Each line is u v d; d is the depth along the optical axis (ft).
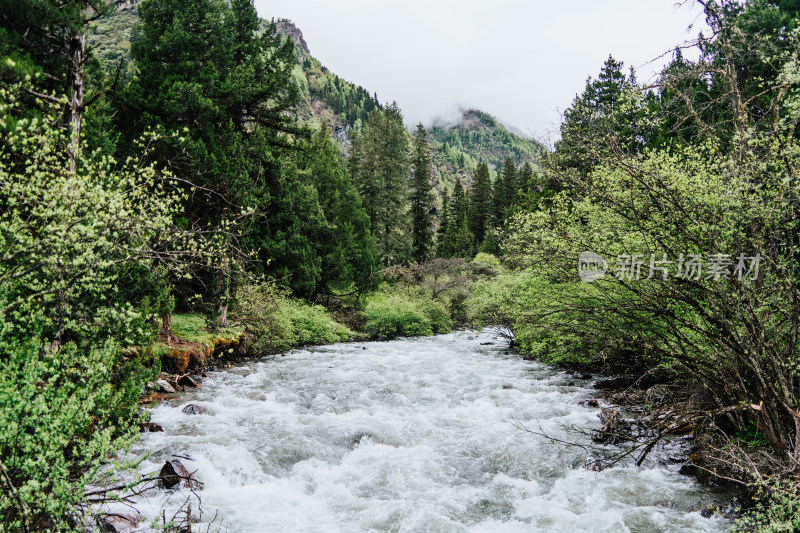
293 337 66.59
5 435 11.97
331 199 96.02
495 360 56.24
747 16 28.94
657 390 25.99
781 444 17.90
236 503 20.15
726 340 18.54
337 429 29.58
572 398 36.68
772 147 17.69
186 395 35.94
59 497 12.87
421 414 33.71
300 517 19.30
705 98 23.84
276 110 65.92
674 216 18.39
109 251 17.79
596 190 20.53
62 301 16.10
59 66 29.63
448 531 18.40
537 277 40.78
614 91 60.34
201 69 57.21
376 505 20.58
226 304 52.85
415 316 88.99
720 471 21.30
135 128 52.34
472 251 198.90
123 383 24.82
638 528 18.38
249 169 61.46
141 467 22.24
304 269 74.33
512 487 22.53
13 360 13.46
